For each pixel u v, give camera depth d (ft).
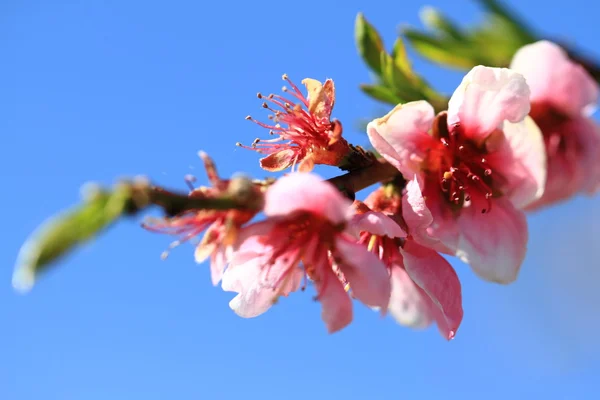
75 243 0.68
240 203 0.75
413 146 0.88
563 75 1.00
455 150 0.89
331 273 0.83
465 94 0.88
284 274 0.83
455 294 0.86
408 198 0.85
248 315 0.84
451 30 1.03
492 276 0.88
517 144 0.90
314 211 0.80
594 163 1.02
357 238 0.83
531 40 1.02
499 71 0.87
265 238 0.82
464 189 0.89
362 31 0.94
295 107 0.88
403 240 0.87
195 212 0.81
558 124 1.02
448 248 0.87
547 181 1.02
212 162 0.78
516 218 0.90
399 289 0.96
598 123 1.01
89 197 0.69
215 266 0.82
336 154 0.87
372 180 0.87
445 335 0.92
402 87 0.93
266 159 0.88
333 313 0.83
